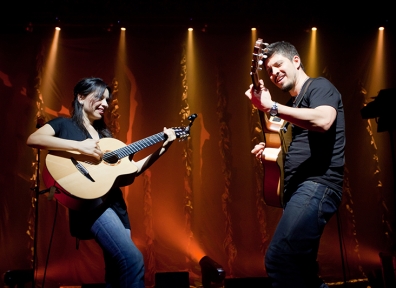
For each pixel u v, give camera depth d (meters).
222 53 5.21
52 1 4.94
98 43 5.13
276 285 1.81
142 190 4.84
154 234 4.73
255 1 5.07
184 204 4.82
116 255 2.11
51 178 2.22
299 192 1.88
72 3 4.97
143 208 4.79
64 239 4.62
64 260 4.57
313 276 1.87
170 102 5.06
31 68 4.97
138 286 2.08
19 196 4.66
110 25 5.03
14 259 4.52
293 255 1.79
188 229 4.76
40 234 4.60
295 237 1.79
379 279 4.24
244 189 4.88
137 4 5.03
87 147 2.25
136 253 2.13
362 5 5.01
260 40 1.90
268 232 4.78
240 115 5.06
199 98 5.09
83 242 4.63
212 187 4.88
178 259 4.68
